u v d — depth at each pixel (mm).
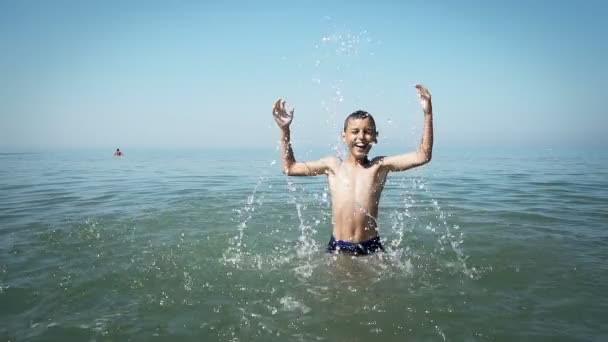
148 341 2479
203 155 37625
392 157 4035
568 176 12234
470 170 14898
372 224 4066
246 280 3479
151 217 6164
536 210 6719
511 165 17672
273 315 2805
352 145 4070
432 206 7242
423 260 4035
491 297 3100
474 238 4922
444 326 2646
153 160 25719
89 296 3143
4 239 4836
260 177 12867
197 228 5473
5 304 3010
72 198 8180
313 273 3648
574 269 3729
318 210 6938
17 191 9328
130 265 3861
